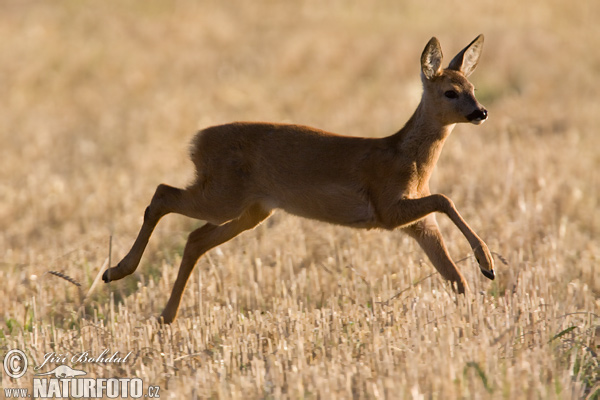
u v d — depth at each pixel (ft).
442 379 61.16
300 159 87.25
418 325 73.67
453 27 310.04
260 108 221.66
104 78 258.37
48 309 90.89
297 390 61.00
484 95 229.45
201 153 89.81
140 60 273.54
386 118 202.90
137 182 149.79
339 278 93.91
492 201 123.54
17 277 100.89
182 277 89.71
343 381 62.13
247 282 97.45
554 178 134.31
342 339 71.72
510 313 74.64
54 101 236.02
